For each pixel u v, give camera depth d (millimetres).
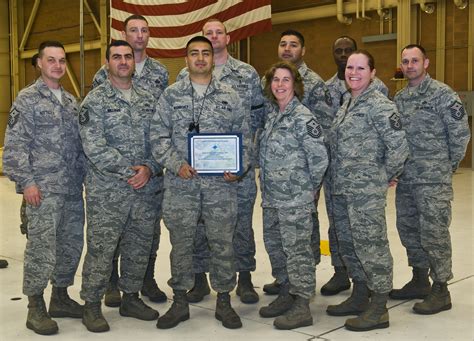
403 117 4152
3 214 8523
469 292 4449
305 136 3646
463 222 7301
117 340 3557
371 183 3662
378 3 14109
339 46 4602
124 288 3969
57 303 4016
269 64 16547
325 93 4430
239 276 4453
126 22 4348
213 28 4262
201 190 3738
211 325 3818
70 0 19188
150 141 3787
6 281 4934
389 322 3822
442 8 13609
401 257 5523
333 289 4484
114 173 3693
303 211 3699
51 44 3754
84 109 3715
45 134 3715
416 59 4051
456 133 3955
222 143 3688
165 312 4102
